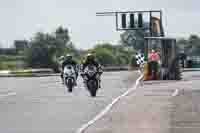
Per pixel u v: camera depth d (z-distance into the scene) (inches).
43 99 3346.5
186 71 7760.8
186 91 3737.7
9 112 2637.8
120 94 3676.2
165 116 2357.3
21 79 6392.7
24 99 3356.3
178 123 2122.3
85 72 3535.9
